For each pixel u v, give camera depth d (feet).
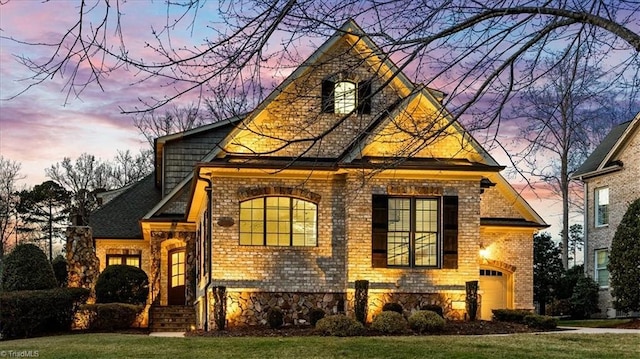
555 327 72.95
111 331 82.17
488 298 94.22
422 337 60.75
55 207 213.66
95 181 211.61
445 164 73.20
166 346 57.00
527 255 94.53
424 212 74.49
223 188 73.36
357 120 70.23
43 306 77.87
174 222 98.89
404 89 51.83
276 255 73.51
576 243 171.42
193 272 98.68
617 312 113.19
